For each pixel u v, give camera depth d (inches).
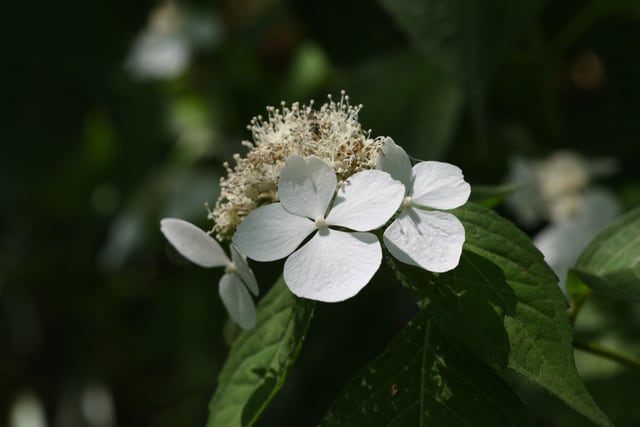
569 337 13.1
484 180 22.5
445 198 13.3
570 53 23.7
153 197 28.1
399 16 18.1
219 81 29.3
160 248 28.9
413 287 13.2
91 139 31.6
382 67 21.8
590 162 21.5
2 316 33.6
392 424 13.4
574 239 19.3
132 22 22.1
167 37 28.6
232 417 14.1
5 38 21.4
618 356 15.0
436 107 20.6
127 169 28.7
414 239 13.1
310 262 13.1
